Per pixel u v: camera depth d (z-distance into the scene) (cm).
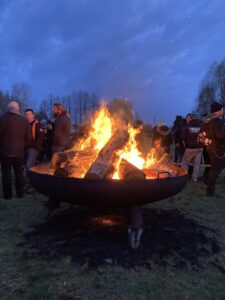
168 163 516
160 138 840
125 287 289
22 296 273
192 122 772
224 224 462
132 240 356
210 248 372
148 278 305
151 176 448
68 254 342
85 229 408
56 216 461
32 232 400
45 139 856
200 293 285
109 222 433
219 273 321
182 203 567
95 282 294
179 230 412
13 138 559
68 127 679
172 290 288
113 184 332
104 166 383
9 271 314
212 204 572
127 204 353
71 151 462
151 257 340
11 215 476
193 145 763
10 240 383
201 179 815
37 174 375
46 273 306
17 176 579
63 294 276
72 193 345
